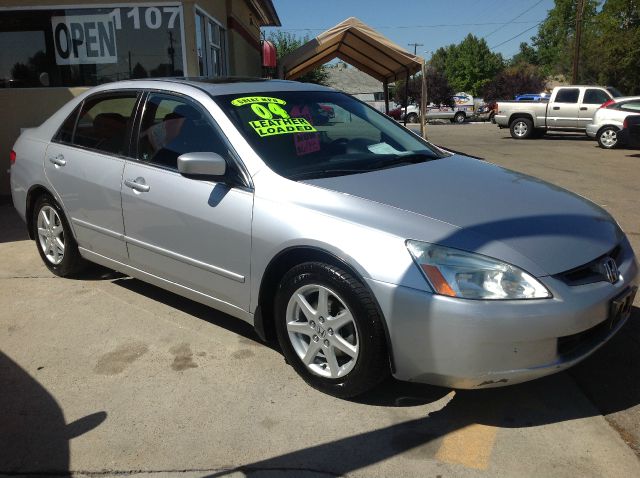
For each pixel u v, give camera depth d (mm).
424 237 2688
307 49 13586
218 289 3461
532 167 11914
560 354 2652
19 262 5363
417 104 44656
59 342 3748
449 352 2574
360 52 16109
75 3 8297
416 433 2750
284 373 3320
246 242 3197
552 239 2768
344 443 2689
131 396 3115
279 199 3102
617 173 10938
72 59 8492
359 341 2801
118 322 4035
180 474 2514
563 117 19781
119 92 4227
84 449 2684
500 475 2455
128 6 8328
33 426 2865
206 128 3582
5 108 8445
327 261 2891
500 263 2578
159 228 3699
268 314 3330
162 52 8469
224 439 2740
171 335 3826
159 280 3895
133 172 3857
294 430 2793
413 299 2602
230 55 12211
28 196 4883
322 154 3551
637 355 3438
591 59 42156
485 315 2500
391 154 3781
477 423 2822
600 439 2680
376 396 3064
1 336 3844
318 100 4078
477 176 3516
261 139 3443
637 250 5566
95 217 4215
